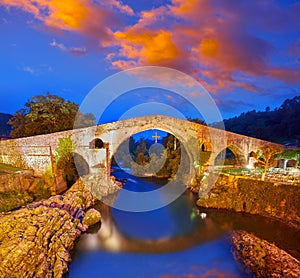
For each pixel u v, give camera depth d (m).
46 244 16.47
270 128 61.47
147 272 15.72
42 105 33.12
